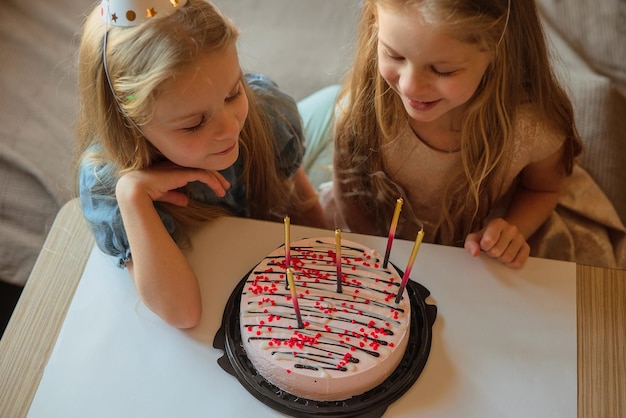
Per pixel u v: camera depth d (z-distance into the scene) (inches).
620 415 33.5
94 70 36.0
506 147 43.9
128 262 38.7
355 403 33.2
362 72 43.8
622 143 59.5
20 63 65.6
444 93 36.3
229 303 37.0
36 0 68.7
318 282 36.4
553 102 44.1
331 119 60.6
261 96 47.1
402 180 49.9
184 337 36.2
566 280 38.0
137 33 33.6
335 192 53.1
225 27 34.9
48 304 38.4
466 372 34.7
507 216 49.9
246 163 45.2
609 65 65.1
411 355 35.0
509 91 41.3
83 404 34.1
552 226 51.8
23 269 57.2
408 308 35.2
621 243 54.2
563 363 35.0
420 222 52.8
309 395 33.3
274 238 40.1
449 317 36.6
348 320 34.7
